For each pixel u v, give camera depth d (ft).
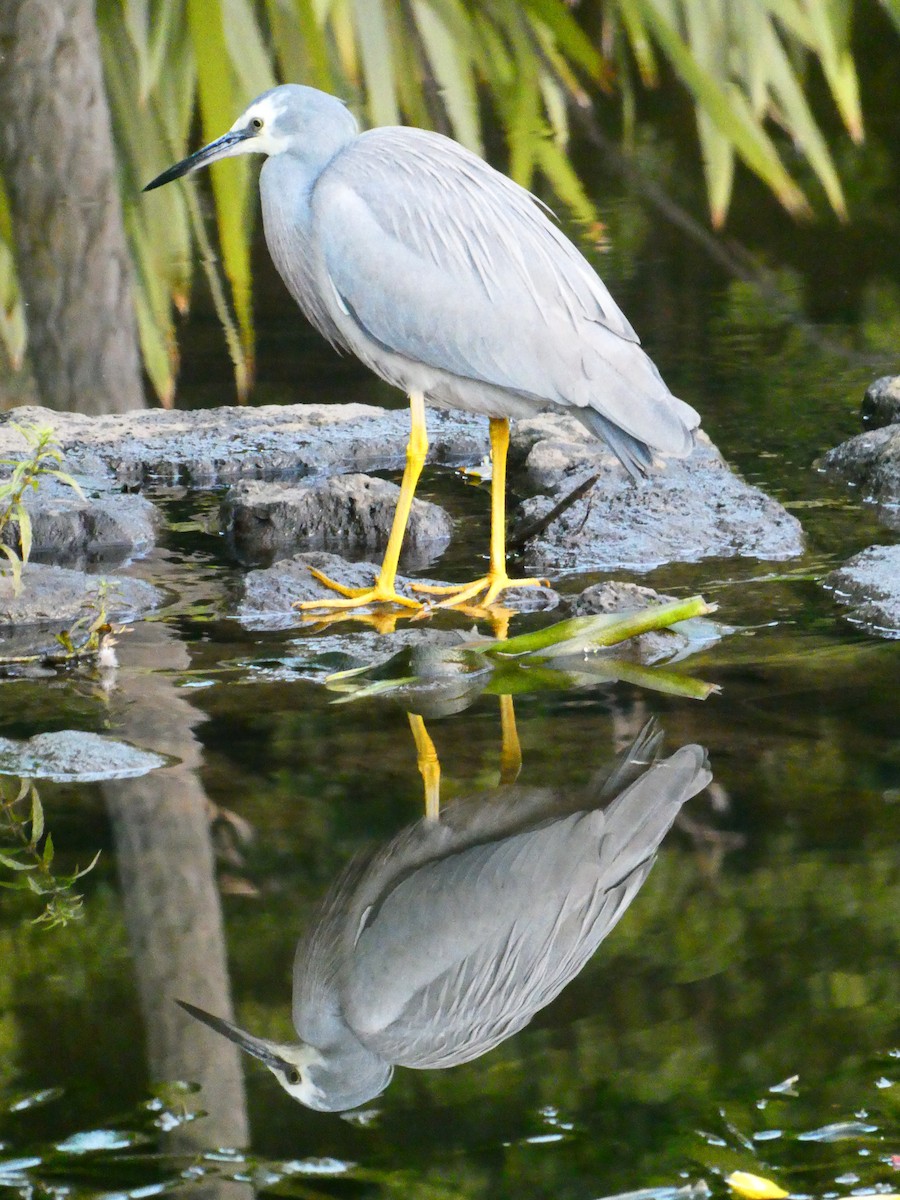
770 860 18.99
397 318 29.32
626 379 29.55
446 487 37.32
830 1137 14.23
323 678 25.44
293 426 40.42
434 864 19.06
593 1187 13.58
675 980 16.71
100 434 39.83
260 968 16.93
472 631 27.45
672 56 57.16
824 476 37.01
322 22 52.54
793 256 59.72
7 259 51.03
